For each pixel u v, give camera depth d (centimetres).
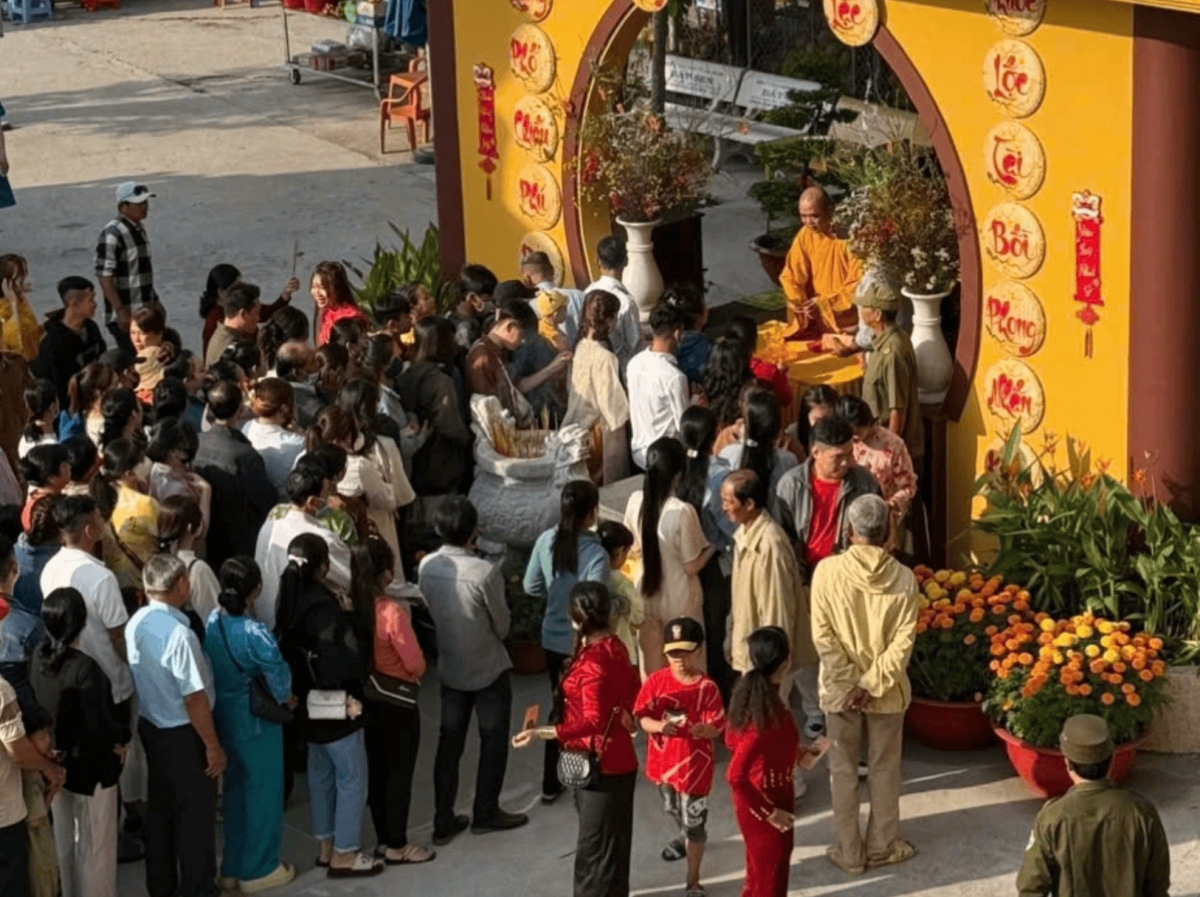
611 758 845
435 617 926
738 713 820
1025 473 1059
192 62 2656
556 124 1342
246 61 2648
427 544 1116
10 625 891
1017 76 1022
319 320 1278
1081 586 1001
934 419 1110
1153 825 730
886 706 882
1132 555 1019
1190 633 981
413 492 1083
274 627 903
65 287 1271
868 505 872
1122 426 1032
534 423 1172
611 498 1116
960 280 1091
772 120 1694
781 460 991
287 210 1955
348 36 2495
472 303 1230
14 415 1228
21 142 2258
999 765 988
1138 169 980
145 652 863
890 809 906
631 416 1130
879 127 1391
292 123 2302
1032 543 1019
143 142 2241
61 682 846
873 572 869
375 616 898
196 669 858
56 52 2762
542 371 1186
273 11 2992
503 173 1395
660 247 1379
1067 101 1005
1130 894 732
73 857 879
